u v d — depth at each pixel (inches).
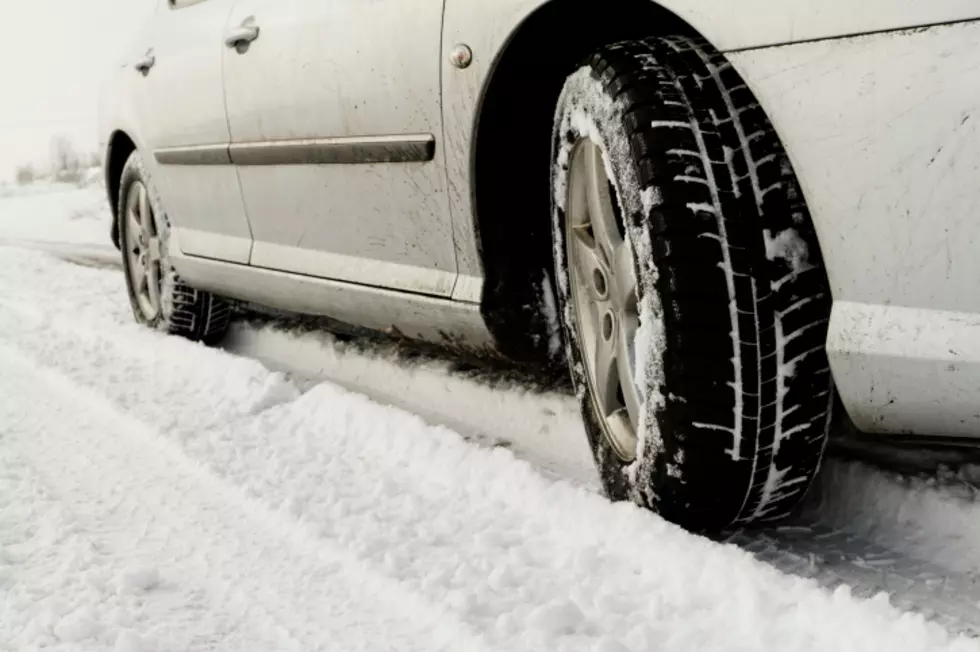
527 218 99.0
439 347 116.5
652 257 72.9
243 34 127.2
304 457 108.3
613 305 84.7
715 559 70.7
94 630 72.9
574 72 86.4
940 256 59.4
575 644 64.9
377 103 103.4
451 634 67.9
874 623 60.5
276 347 167.6
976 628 63.4
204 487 102.3
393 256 110.3
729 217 70.9
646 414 76.2
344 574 79.7
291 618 73.3
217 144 139.9
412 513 89.8
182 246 162.9
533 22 85.4
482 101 90.7
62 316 208.1
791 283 70.1
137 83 169.2
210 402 132.6
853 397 66.2
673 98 74.3
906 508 78.3
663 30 90.4
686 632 64.9
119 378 151.2
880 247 61.8
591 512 81.7
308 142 116.8
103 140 190.1
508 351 101.0
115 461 113.5
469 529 85.6
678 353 71.8
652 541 75.0
